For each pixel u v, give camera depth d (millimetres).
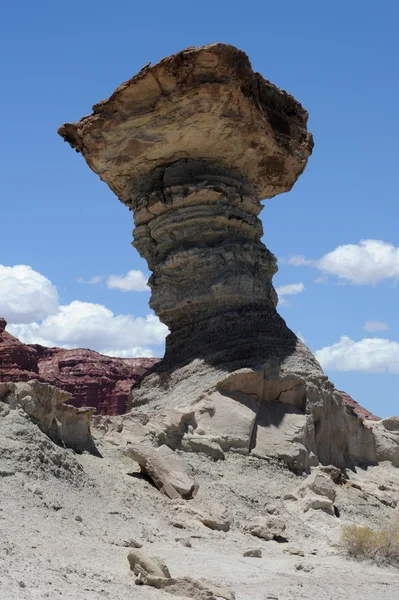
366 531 19766
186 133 31453
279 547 19875
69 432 22656
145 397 31062
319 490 24594
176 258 31781
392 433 34688
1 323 65688
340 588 15500
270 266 32875
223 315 31078
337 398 31109
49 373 75312
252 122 31938
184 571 15188
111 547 16047
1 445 19156
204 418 27562
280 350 30250
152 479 22312
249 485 24875
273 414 28688
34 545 14383
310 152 36375
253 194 33531
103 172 33344
